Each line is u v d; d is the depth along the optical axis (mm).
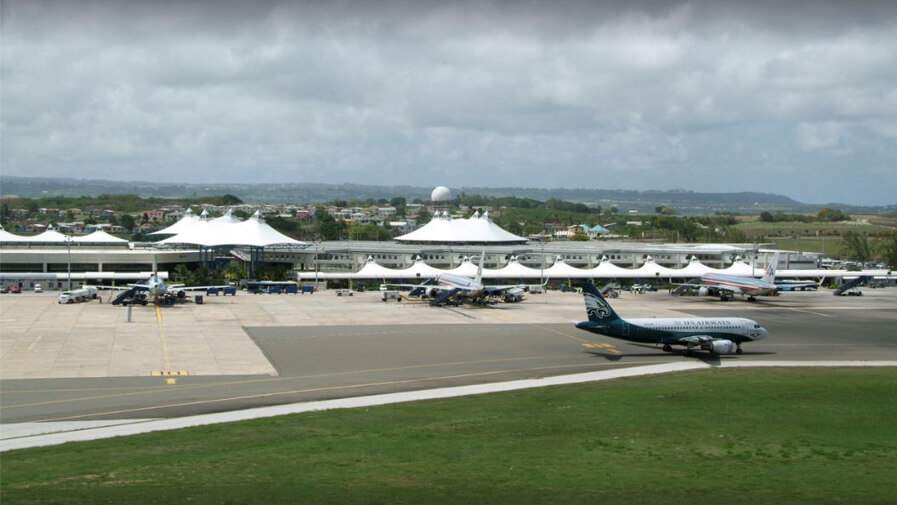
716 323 103750
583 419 69500
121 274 196500
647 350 105250
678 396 78562
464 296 156375
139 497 48562
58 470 53656
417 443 61531
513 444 61938
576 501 49906
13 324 119688
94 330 114688
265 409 71250
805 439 65062
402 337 114062
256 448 59406
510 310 149500
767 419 70750
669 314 144875
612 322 101500
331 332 118000
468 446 61125
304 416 69000
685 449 61844
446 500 49469
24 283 189875
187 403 72812
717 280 175250
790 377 88562
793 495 52125
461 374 88188
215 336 111812
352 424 66562
